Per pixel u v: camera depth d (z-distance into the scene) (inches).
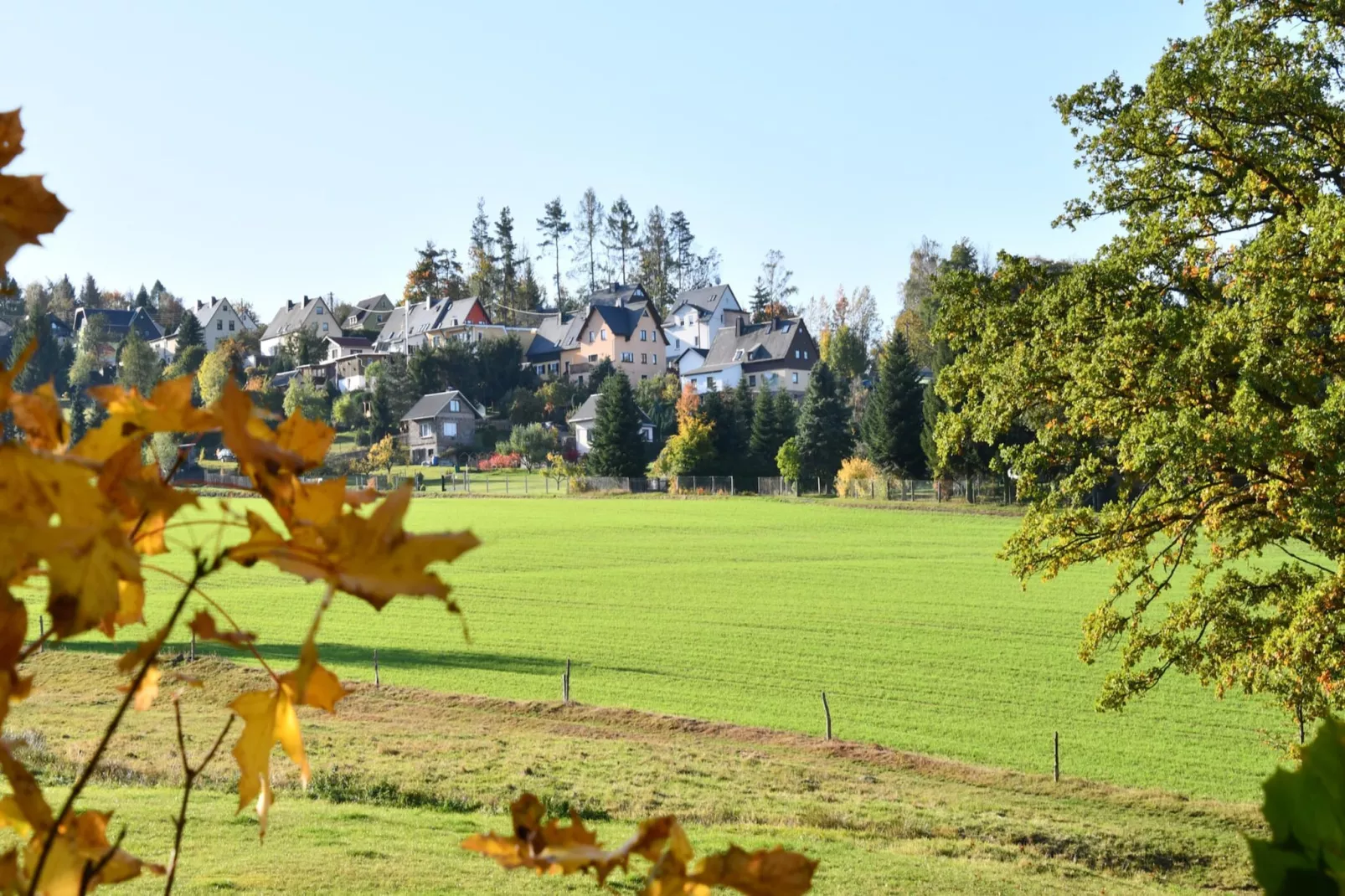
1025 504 2942.9
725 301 5885.8
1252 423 613.3
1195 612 727.7
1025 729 1146.7
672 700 1250.0
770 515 2960.1
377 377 4783.5
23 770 43.7
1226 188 722.2
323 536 38.5
